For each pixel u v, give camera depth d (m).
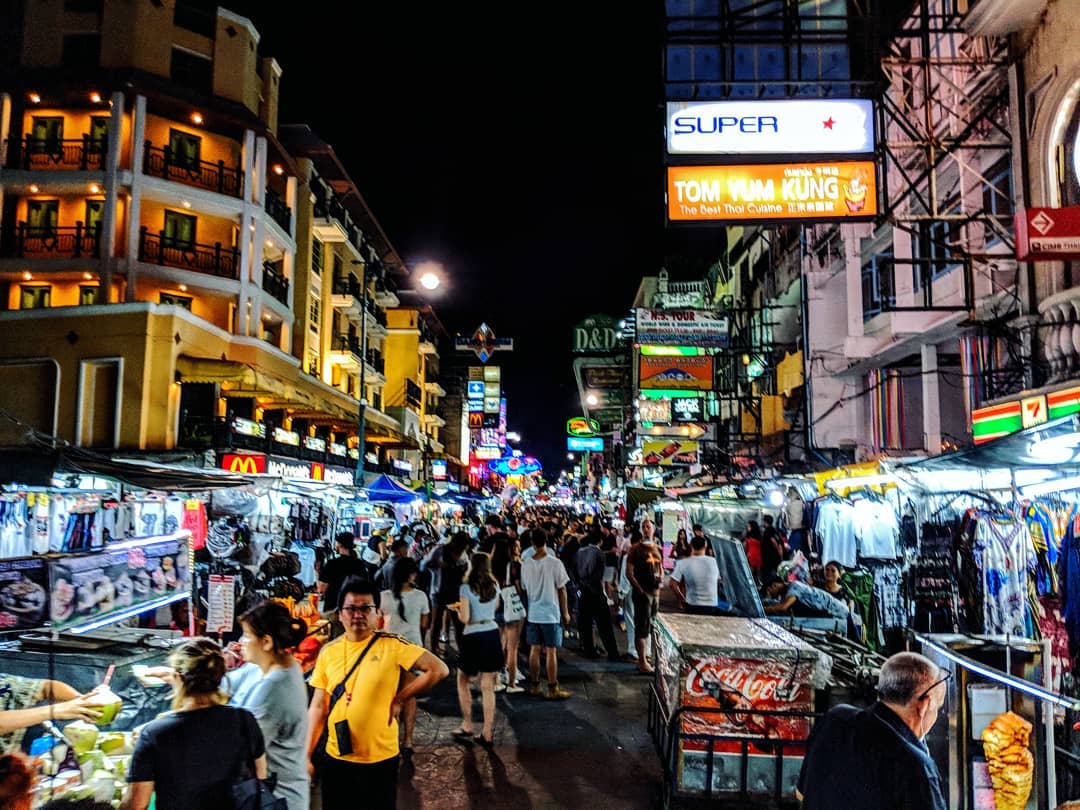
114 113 25.69
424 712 8.58
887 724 3.17
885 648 9.33
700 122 12.58
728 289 40.75
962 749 4.67
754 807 5.13
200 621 8.81
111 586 4.67
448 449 71.06
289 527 15.30
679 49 12.84
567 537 16.09
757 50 12.95
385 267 49.03
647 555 11.01
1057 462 6.40
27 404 22.59
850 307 20.53
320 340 36.66
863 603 9.63
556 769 6.75
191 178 27.28
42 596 4.11
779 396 26.92
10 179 25.42
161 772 3.26
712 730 5.23
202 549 10.00
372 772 4.12
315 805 5.88
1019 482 7.45
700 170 12.48
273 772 3.84
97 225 26.06
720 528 18.30
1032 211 9.35
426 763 6.88
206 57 28.14
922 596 8.30
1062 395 10.28
